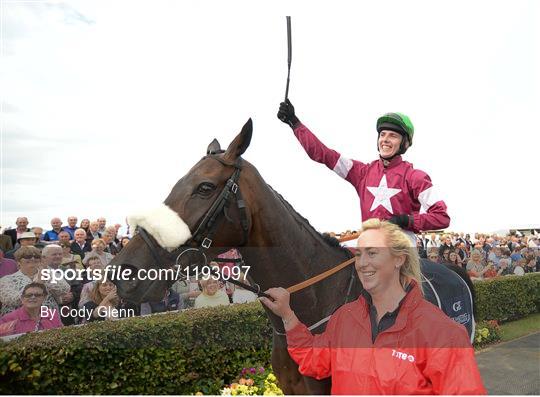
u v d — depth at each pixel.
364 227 1.44
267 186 1.90
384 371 1.33
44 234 3.06
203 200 1.75
